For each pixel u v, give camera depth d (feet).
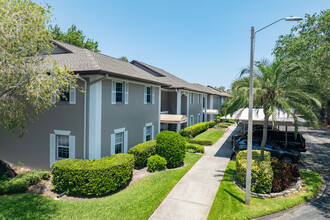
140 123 50.85
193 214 25.05
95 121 35.63
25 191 30.19
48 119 38.86
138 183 33.40
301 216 25.38
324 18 60.03
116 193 30.14
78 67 36.73
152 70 83.10
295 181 35.70
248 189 27.20
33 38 28.76
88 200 27.63
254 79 35.09
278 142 55.47
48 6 31.14
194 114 98.89
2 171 33.47
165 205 27.07
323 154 57.41
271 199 29.17
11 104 30.04
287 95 34.37
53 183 30.17
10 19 26.07
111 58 58.49
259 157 37.45
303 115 33.60
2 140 42.83
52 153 38.63
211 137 79.56
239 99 36.19
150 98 56.24
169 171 39.40
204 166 44.04
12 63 27.14
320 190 33.45
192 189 31.94
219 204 27.30
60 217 23.00
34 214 23.31
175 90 79.05
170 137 42.42
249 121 26.78
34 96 28.99
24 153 41.04
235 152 49.93
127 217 23.50
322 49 50.11
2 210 23.75
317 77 47.34
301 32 72.64
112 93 40.11
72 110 37.19
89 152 36.01
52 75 29.40
